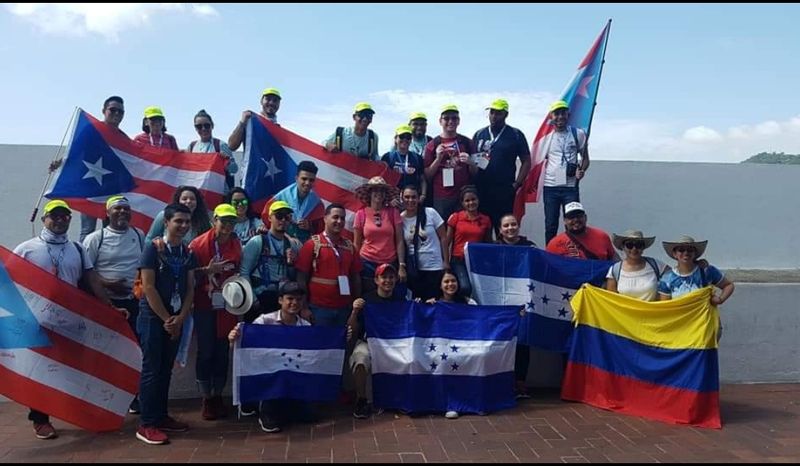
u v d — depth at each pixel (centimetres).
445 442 563
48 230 592
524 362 718
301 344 620
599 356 685
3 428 606
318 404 684
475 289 729
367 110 792
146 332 561
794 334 793
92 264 617
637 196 966
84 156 727
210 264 601
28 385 570
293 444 557
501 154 802
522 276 730
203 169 763
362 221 719
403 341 657
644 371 657
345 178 795
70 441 566
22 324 575
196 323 614
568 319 731
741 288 786
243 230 705
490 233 762
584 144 828
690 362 632
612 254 753
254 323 612
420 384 651
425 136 856
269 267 644
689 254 657
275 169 789
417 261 724
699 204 981
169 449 545
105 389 589
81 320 589
